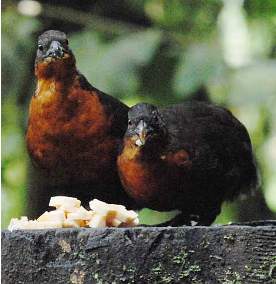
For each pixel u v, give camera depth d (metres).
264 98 15.34
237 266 8.30
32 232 8.58
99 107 10.93
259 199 17.03
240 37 17.42
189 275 8.33
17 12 16.03
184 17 17.14
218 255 8.32
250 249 8.28
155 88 16.00
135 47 15.62
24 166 16.95
